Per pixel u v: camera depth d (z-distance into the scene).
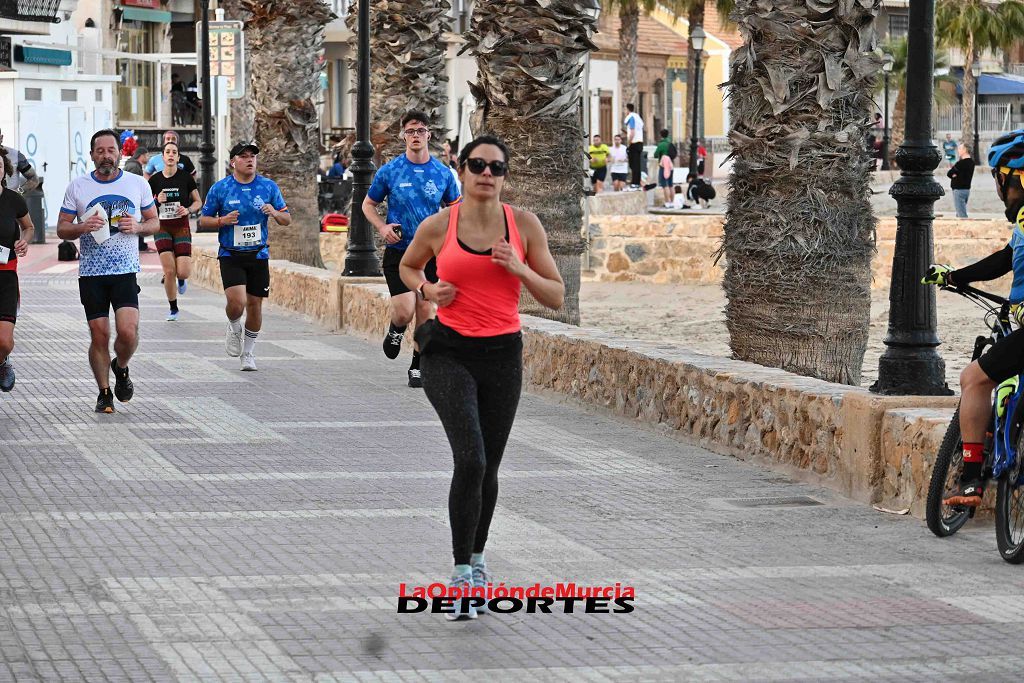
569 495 15.06
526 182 25.20
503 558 12.52
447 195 21.88
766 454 16.66
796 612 11.06
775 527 13.80
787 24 18.91
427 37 38.09
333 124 96.25
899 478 14.54
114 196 19.31
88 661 9.66
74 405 20.23
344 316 30.00
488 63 25.05
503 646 10.16
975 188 83.12
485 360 10.96
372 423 19.11
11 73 61.62
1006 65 146.00
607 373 20.02
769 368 17.77
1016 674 9.71
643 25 133.25
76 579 11.59
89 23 79.44
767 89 19.00
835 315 19.17
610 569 12.23
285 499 14.60
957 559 12.69
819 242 19.05
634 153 87.19
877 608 11.20
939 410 14.58
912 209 15.48
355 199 30.69
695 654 10.05
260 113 40.56
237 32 53.34
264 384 22.44
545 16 24.86
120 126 83.31
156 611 10.78
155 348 26.50
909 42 15.54
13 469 15.88
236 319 23.95
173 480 15.44
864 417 14.85
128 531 13.22
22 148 62.16
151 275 42.19
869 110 19.23
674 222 43.34
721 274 43.03
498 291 10.96
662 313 36.69
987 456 12.83
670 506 14.64
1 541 12.79
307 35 40.78
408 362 25.36
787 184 19.09
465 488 10.73
